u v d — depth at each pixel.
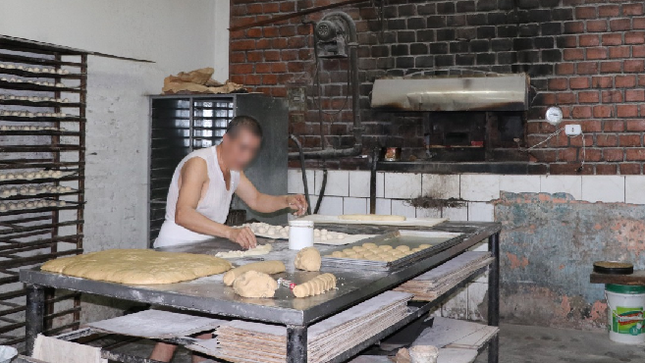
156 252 2.48
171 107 4.86
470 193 4.67
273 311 1.73
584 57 4.43
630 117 4.35
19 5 3.72
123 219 4.53
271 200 3.33
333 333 1.96
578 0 4.42
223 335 1.99
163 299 1.91
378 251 2.54
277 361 1.89
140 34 4.61
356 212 4.95
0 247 3.41
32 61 3.54
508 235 4.62
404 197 4.82
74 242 3.86
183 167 3.01
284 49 5.20
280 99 4.86
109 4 4.34
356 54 4.92
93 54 3.83
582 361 3.88
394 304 2.31
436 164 4.74
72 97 4.10
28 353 2.24
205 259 2.31
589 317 4.49
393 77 4.80
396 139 4.91
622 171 4.38
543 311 4.59
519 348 4.13
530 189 4.55
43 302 2.27
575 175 4.45
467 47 4.69
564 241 4.50
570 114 4.48
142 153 4.67
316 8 5.04
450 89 4.50
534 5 4.52
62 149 3.76
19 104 3.44
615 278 4.13
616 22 4.35
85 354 2.06
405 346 2.80
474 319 4.74
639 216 4.32
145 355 3.91
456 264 3.00
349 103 5.00
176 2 4.96
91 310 4.36
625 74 4.35
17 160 3.53
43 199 3.67
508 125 4.64
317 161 5.11
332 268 2.29
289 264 2.35
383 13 4.88
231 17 5.37
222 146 3.03
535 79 4.54
